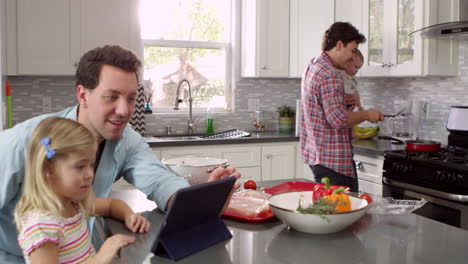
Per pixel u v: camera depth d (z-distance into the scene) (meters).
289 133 4.39
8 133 1.43
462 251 1.23
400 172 2.97
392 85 4.06
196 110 4.43
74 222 1.31
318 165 2.79
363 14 3.75
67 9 3.60
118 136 1.52
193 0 4.43
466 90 3.42
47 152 1.24
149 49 4.29
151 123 4.23
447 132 3.56
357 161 3.46
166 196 1.55
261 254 1.21
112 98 1.45
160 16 4.33
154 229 1.43
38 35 3.54
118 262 1.18
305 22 4.20
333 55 2.79
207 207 1.28
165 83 4.36
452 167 2.63
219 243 1.30
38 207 1.25
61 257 1.27
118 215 1.52
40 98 3.88
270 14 4.22
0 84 3.13
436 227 1.44
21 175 1.39
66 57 3.62
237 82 4.52
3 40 3.32
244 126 4.58
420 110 3.74
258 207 1.52
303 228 1.36
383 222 1.49
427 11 3.25
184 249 1.21
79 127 1.32
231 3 4.48
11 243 1.47
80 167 1.28
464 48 3.42
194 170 1.69
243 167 3.87
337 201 1.39
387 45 3.57
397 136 3.84
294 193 1.60
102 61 1.43
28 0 3.50
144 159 1.70
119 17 3.74
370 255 1.20
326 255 1.20
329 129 2.76
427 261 1.16
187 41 4.40
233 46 4.47
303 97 2.89
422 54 3.32
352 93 3.03
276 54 4.28
